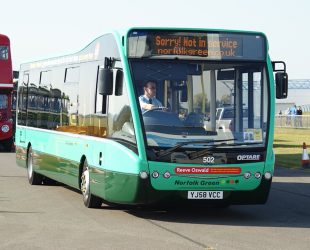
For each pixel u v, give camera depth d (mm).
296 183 17797
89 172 12250
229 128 10867
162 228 10344
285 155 27578
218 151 10727
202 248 8727
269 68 11242
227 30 11125
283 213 12227
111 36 11562
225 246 8891
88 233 9797
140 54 10883
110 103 11445
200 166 10641
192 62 10953
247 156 10875
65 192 14914
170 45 10938
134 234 9758
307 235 9828
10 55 29531
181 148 10609
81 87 13109
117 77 11023
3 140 30859
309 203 13672
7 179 17766
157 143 10578
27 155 17219
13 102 30594
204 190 10727
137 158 10523
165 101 10766
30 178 16688
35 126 16562
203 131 10750
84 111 12805
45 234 9695
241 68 11117
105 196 11414
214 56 11039
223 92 10953
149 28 10906
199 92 10883
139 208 12570
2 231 9930
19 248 8648
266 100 11141
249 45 11219
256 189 10953
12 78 29609
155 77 10828
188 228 10383
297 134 45312
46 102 15680
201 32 11031
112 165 11117
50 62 15633
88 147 12367
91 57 12625
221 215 11891
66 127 13938
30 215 11492
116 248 8688
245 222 11078
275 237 9633
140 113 10648
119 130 11062
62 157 14117
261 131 11031
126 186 10742
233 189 10828
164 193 10594
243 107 11008
